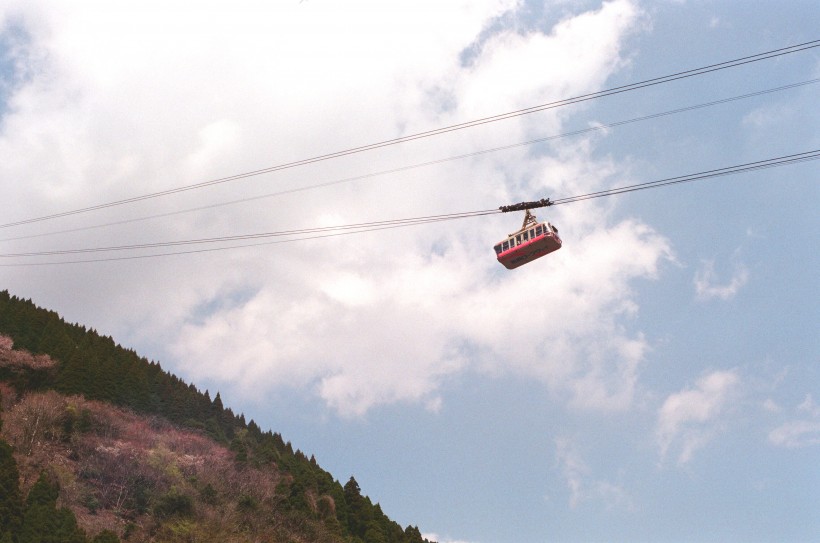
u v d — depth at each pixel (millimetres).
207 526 76750
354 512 98312
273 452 111812
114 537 62625
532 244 47094
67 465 86438
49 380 107250
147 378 127125
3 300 126000
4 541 59031
